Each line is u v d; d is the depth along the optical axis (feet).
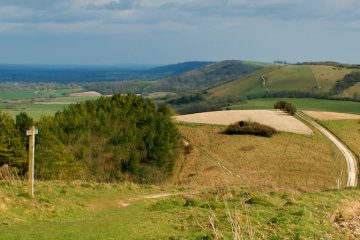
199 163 257.55
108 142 228.02
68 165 176.35
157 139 232.53
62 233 50.78
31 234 50.49
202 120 341.82
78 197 91.56
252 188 97.76
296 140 295.69
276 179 224.94
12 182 91.97
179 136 273.33
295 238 49.75
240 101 634.02
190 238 48.14
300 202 68.69
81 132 227.20
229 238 47.42
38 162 166.81
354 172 245.45
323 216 61.00
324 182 222.89
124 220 58.13
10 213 66.08
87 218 69.97
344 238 52.75
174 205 80.79
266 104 555.28
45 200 77.87
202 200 76.18
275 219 56.18
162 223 55.36
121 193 104.94
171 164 240.32
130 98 265.34
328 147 287.28
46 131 175.42
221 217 57.36
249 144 286.87
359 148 293.43
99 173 211.41
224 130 313.94
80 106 252.21
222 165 253.65
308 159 262.06
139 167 221.87
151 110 255.91
